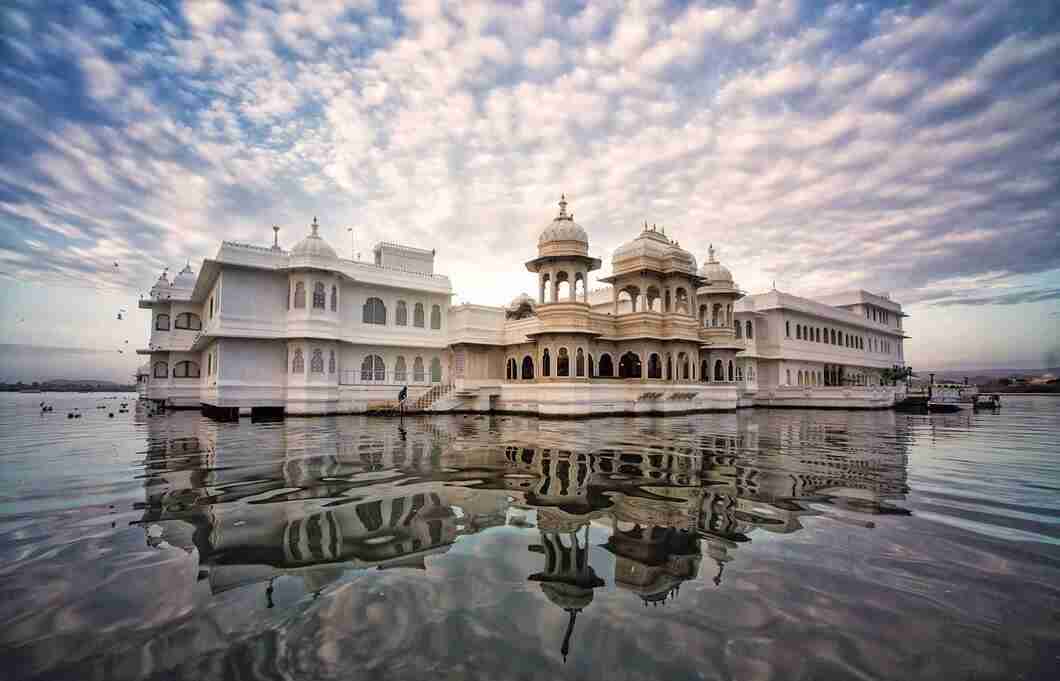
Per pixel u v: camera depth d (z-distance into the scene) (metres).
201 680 3.43
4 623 4.21
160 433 19.03
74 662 3.66
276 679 3.43
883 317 62.88
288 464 11.84
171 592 4.82
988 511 7.80
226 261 26.92
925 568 5.48
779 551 6.00
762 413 35.59
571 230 31.59
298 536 6.47
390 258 35.91
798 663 3.66
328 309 29.05
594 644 3.90
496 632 4.09
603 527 6.93
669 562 5.65
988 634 4.08
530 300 40.03
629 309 43.28
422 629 4.13
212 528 6.78
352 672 3.51
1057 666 3.62
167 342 38.31
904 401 43.78
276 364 28.73
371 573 5.31
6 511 7.59
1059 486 9.73
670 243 36.41
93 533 6.55
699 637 4.02
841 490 9.29
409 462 12.20
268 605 4.57
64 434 18.59
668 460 12.74
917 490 9.30
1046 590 4.91
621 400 30.84
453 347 35.66
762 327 46.38
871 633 4.09
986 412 38.22
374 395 30.89
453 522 7.12
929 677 3.49
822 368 51.16
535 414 30.36
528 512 7.66
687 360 34.75
